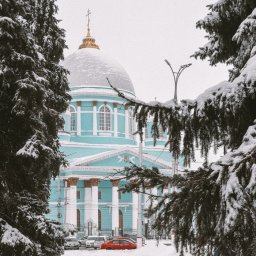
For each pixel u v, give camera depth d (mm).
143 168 8367
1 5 16875
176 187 7867
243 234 6734
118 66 88625
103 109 84500
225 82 7887
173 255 35375
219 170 7184
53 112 22219
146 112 8133
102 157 74625
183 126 8047
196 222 7449
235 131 8117
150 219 8203
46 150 16953
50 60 24750
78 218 75500
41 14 24859
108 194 77312
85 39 94000
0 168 16906
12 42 16906
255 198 6695
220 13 9523
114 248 52000
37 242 17125
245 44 8648
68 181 73500
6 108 17109
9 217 16875
